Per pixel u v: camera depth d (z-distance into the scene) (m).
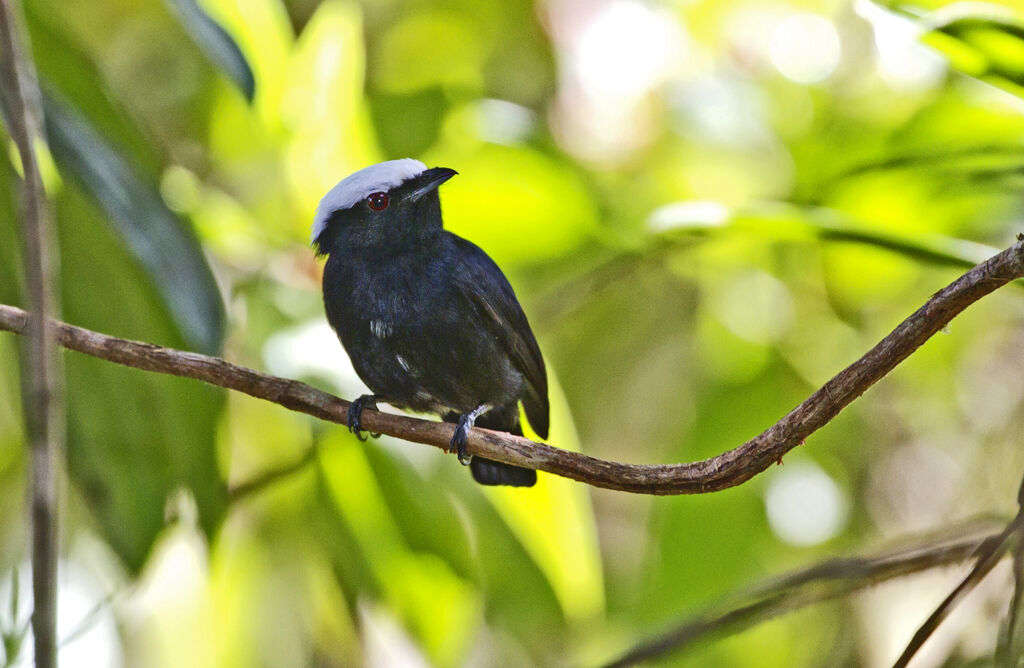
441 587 10.81
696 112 12.18
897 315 12.85
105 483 8.79
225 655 11.21
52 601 4.77
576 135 12.20
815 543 12.45
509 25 14.68
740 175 12.24
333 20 10.90
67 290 8.95
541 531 10.02
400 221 9.91
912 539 6.94
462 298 9.88
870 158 11.32
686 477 6.74
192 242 8.34
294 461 10.84
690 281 13.61
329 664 12.18
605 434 14.47
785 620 12.70
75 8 13.73
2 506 10.85
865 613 12.65
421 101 12.11
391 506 10.61
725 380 12.30
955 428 13.36
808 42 12.60
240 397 10.75
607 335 14.16
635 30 12.23
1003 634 5.79
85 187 8.09
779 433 6.38
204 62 13.70
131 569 8.67
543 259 11.59
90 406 8.81
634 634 11.27
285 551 11.63
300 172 10.91
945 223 11.39
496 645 13.23
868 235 7.61
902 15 7.00
